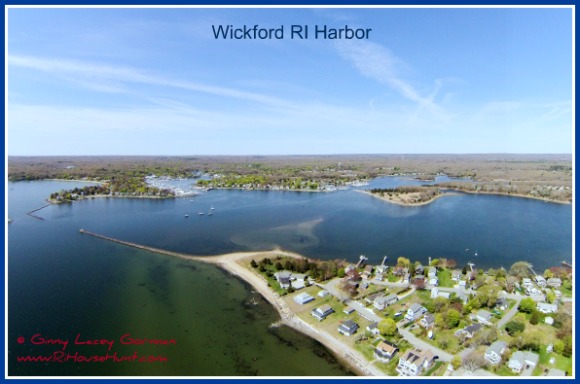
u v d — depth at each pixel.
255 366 67.50
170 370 66.50
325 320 82.12
